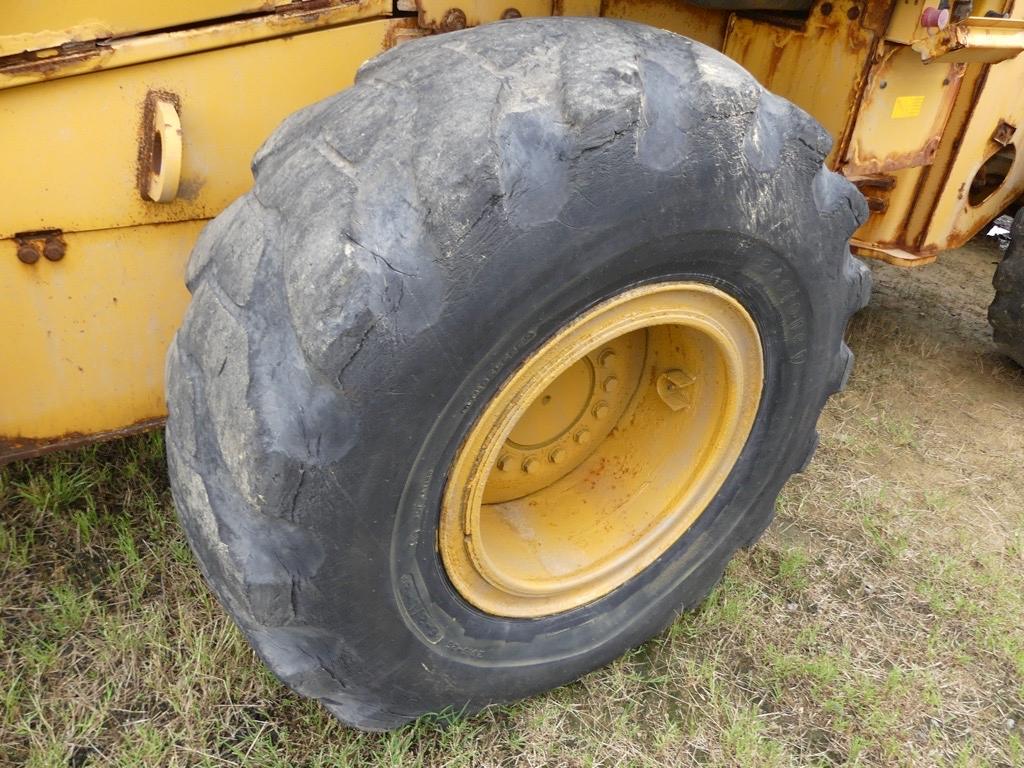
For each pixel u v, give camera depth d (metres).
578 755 1.78
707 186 1.36
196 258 1.43
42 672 1.81
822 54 2.03
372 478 1.29
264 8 1.53
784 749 1.83
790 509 2.59
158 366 1.72
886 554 2.45
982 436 3.12
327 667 1.49
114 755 1.68
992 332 3.72
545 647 1.78
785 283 1.61
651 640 2.07
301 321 1.21
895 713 1.93
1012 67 2.63
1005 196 3.16
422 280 1.20
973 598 2.32
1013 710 2.00
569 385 1.80
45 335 1.58
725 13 2.12
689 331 1.68
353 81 1.66
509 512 1.88
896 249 2.82
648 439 1.91
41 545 2.11
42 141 1.44
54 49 1.39
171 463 1.42
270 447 1.22
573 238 1.26
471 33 1.41
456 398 1.30
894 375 3.46
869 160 2.17
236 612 1.42
